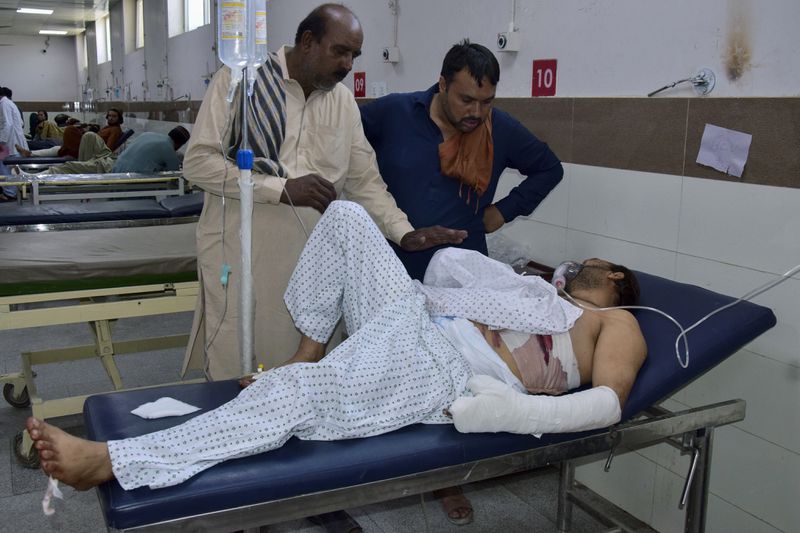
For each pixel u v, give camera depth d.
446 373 1.74
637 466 2.45
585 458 2.55
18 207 4.27
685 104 2.11
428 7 3.33
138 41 11.65
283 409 1.52
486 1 2.93
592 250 2.52
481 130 2.23
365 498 1.49
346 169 2.21
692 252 2.14
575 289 2.04
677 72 2.13
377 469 1.48
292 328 2.25
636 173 2.30
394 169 2.32
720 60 2.00
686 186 2.13
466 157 2.24
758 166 1.92
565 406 1.58
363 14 3.95
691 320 1.92
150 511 1.32
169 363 3.75
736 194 1.99
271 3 5.43
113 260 2.68
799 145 1.81
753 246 1.95
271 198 1.97
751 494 2.05
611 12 2.35
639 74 2.27
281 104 2.07
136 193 5.87
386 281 1.90
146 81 10.56
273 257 2.17
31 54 17.75
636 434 1.73
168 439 1.43
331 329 1.96
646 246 2.29
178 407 1.67
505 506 2.53
